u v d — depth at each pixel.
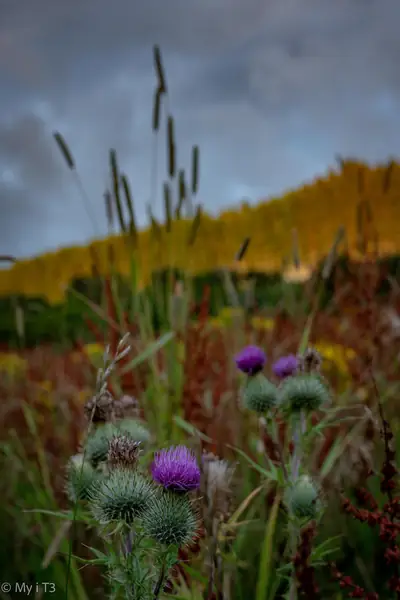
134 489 1.42
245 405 2.09
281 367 2.30
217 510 1.79
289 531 1.81
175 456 1.53
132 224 3.04
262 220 10.55
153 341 3.05
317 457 2.51
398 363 3.27
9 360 5.41
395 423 2.95
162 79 3.12
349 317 3.55
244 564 1.97
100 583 2.41
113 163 3.01
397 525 1.78
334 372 3.29
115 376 2.84
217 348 3.54
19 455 3.43
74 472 1.69
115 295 3.03
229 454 2.68
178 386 2.84
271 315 3.88
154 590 1.33
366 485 2.47
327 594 2.38
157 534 1.36
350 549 2.48
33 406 3.80
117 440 1.58
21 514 2.93
